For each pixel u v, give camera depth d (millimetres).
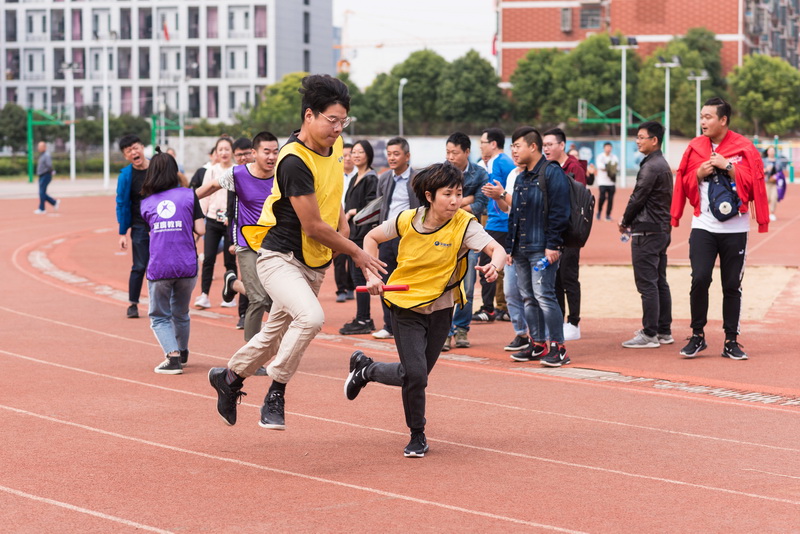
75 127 81250
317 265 6191
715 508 5348
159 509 5297
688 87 77438
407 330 6285
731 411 7691
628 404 7914
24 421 7230
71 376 8836
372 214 10125
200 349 10258
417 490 5637
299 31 100750
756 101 80250
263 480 5832
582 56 81562
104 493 5574
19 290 14781
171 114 86000
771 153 64375
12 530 4980
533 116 85438
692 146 9672
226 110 95625
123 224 12031
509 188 10703
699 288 9758
